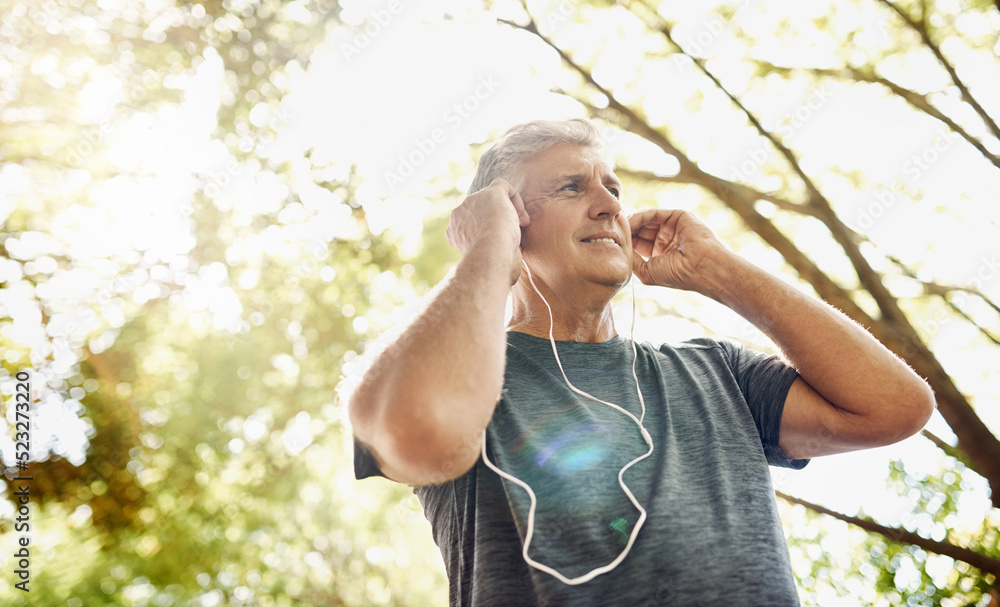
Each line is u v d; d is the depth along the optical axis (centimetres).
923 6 457
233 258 599
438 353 107
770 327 143
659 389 138
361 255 582
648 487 116
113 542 702
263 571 712
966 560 380
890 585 403
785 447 144
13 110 545
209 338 632
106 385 650
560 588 103
